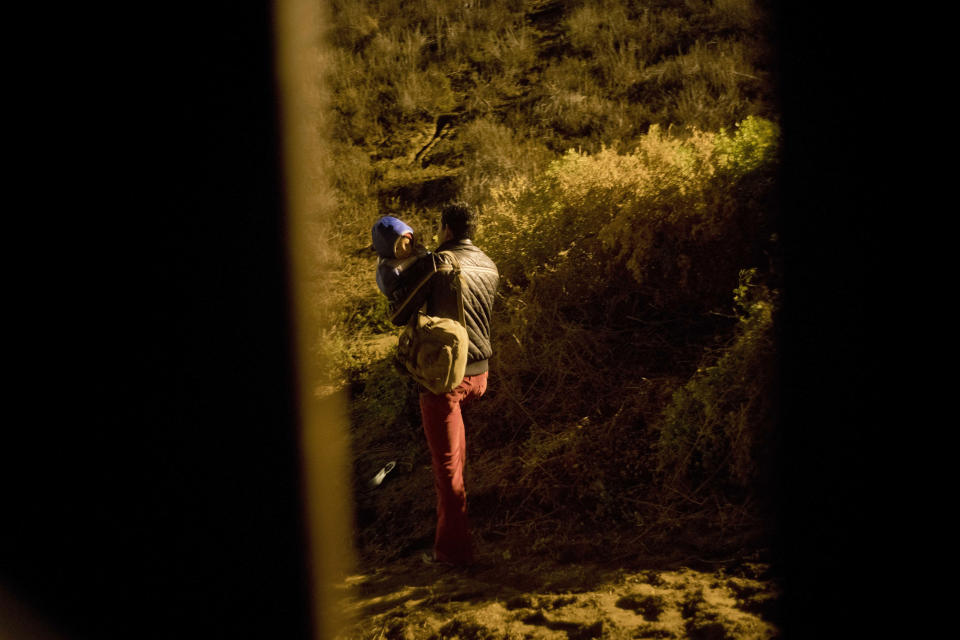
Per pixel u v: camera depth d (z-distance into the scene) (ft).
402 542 12.25
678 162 15.24
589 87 31.65
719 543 9.80
